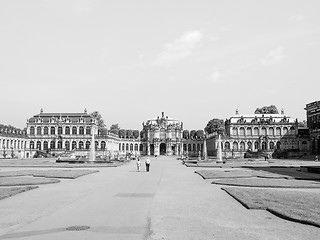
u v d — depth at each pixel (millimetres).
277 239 15578
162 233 16703
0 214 21250
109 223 18828
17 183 37281
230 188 33812
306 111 173250
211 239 15625
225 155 166500
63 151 186250
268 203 24125
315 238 15695
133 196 29125
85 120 192750
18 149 178625
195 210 22688
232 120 193750
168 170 65062
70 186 36750
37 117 194125
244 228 17688
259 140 188500
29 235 16234
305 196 27484
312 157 138250
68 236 16062
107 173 56594
